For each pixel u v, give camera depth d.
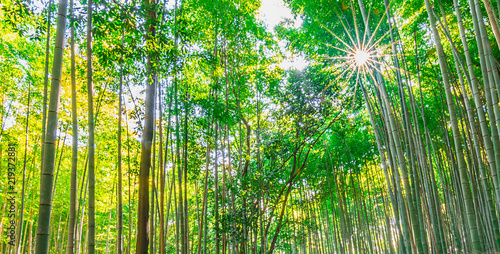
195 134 7.15
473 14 4.03
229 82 8.64
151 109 5.34
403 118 4.91
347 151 11.11
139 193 5.01
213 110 6.61
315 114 8.72
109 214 12.91
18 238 6.98
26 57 7.08
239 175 8.05
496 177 3.62
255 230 8.01
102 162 10.13
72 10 3.77
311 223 9.16
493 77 3.73
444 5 5.73
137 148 7.29
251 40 8.89
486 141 3.74
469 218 3.68
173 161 6.99
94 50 5.30
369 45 4.73
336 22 6.00
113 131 8.06
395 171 4.64
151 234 5.14
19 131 8.27
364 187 13.66
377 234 13.38
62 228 14.98
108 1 3.80
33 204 9.34
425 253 3.90
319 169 11.77
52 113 2.62
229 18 7.48
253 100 9.94
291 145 8.93
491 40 5.77
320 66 8.35
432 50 6.46
